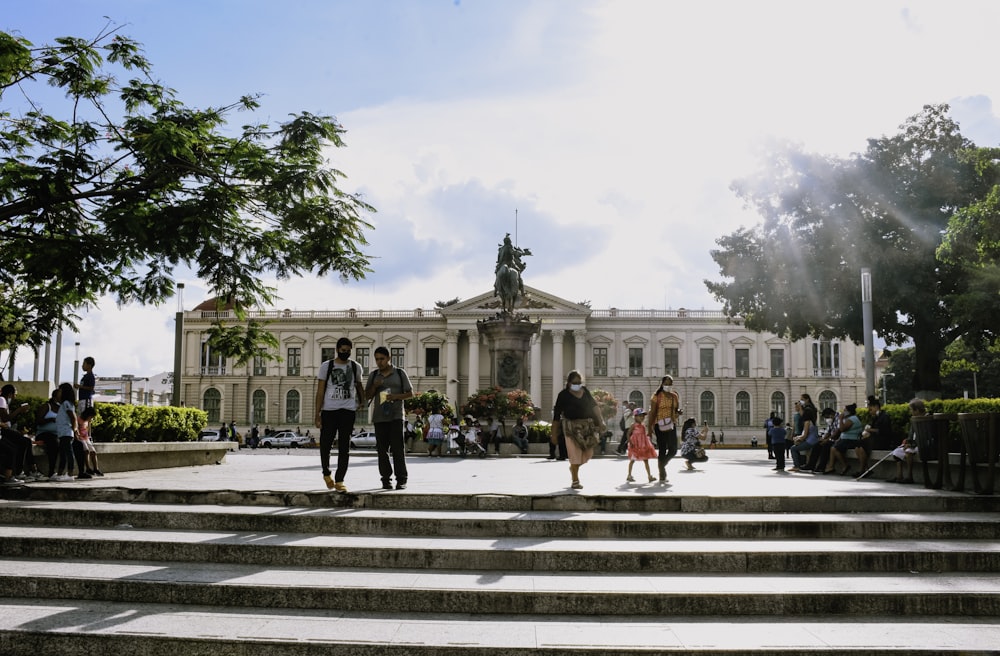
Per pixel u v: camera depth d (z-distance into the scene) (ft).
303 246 48.83
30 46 45.14
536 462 72.13
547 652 17.62
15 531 26.55
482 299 248.73
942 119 108.88
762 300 120.37
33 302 56.03
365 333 257.34
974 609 20.59
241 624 19.24
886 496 30.30
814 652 17.60
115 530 27.09
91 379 43.42
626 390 252.62
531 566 23.39
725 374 251.80
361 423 249.96
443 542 24.95
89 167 45.50
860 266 104.94
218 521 27.43
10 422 40.73
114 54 47.75
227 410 255.50
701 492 32.32
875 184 107.76
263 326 56.95
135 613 20.11
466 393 254.27
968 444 33.27
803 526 26.48
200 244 46.57
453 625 19.39
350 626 19.19
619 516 27.91
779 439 58.90
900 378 228.63
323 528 26.96
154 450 52.47
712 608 20.48
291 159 47.50
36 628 18.65
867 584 21.76
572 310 246.88
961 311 95.66
